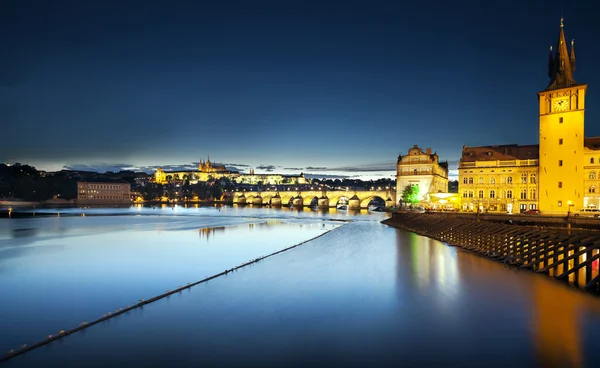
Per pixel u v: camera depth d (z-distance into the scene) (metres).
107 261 54.38
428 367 20.56
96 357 22.19
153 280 41.66
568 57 101.31
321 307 30.27
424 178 152.00
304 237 88.06
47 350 23.14
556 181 100.31
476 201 117.38
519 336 24.34
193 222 146.62
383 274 41.66
